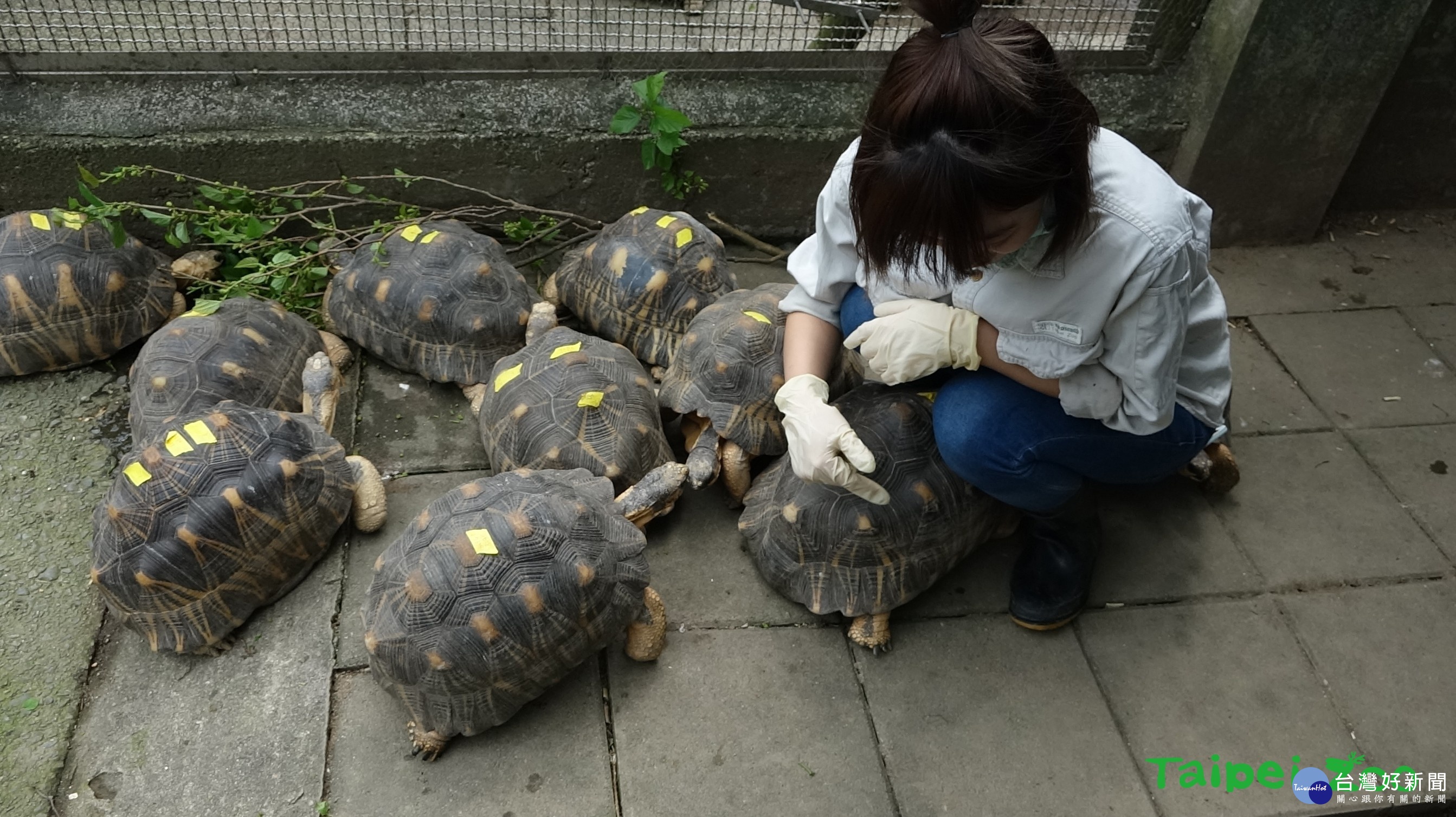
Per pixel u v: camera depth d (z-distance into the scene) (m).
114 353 2.64
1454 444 2.64
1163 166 3.21
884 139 1.20
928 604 2.23
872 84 2.74
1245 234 3.30
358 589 2.18
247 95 2.80
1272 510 2.46
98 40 2.70
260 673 2.03
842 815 1.87
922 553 2.11
